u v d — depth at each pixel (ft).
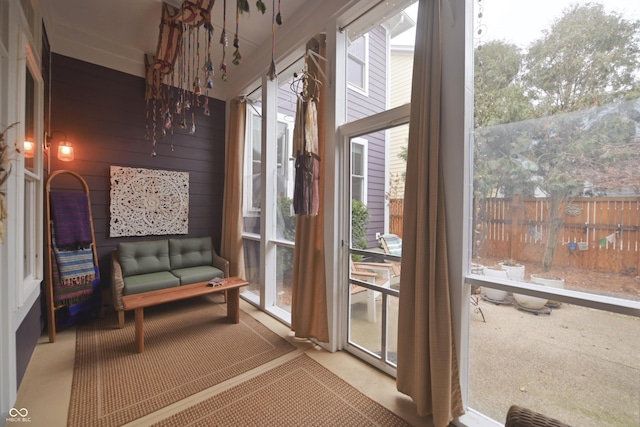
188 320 10.35
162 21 8.94
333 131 8.11
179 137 13.25
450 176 5.51
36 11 7.83
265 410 5.84
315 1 8.51
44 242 8.93
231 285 10.00
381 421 5.62
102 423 5.38
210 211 14.30
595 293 4.30
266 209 11.28
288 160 11.27
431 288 5.40
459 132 5.40
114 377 6.81
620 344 4.22
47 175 9.76
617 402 4.24
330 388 6.59
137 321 7.98
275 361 7.72
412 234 5.89
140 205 12.16
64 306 9.37
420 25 5.79
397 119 6.86
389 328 7.35
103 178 11.37
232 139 13.51
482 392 5.57
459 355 5.47
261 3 4.99
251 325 10.02
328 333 8.30
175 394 6.25
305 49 9.47
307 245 8.79
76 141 10.73
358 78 8.29
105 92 11.35
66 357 7.66
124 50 11.52
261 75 11.35
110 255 11.50
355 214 8.13
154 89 11.63
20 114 6.11
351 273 8.29
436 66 5.48
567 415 4.66
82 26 10.13
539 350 4.94
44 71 9.17
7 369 5.28
